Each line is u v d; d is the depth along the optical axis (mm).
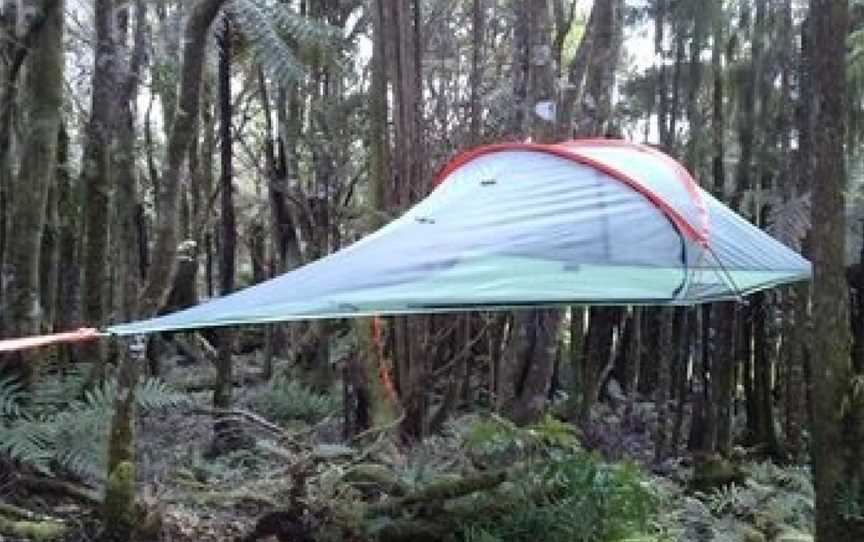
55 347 6039
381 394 6332
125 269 6188
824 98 3514
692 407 8297
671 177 4500
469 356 7094
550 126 6312
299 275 3906
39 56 4891
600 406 9016
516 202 4371
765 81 8586
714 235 4434
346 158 10211
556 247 4078
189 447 6336
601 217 4246
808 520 5836
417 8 6527
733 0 9250
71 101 12008
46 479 4625
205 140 12086
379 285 3799
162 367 10094
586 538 4406
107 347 6059
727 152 9891
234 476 5457
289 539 4520
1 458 4582
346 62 10438
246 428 6672
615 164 4488
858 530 3467
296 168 10414
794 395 7812
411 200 6430
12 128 5770
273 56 7555
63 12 4980
